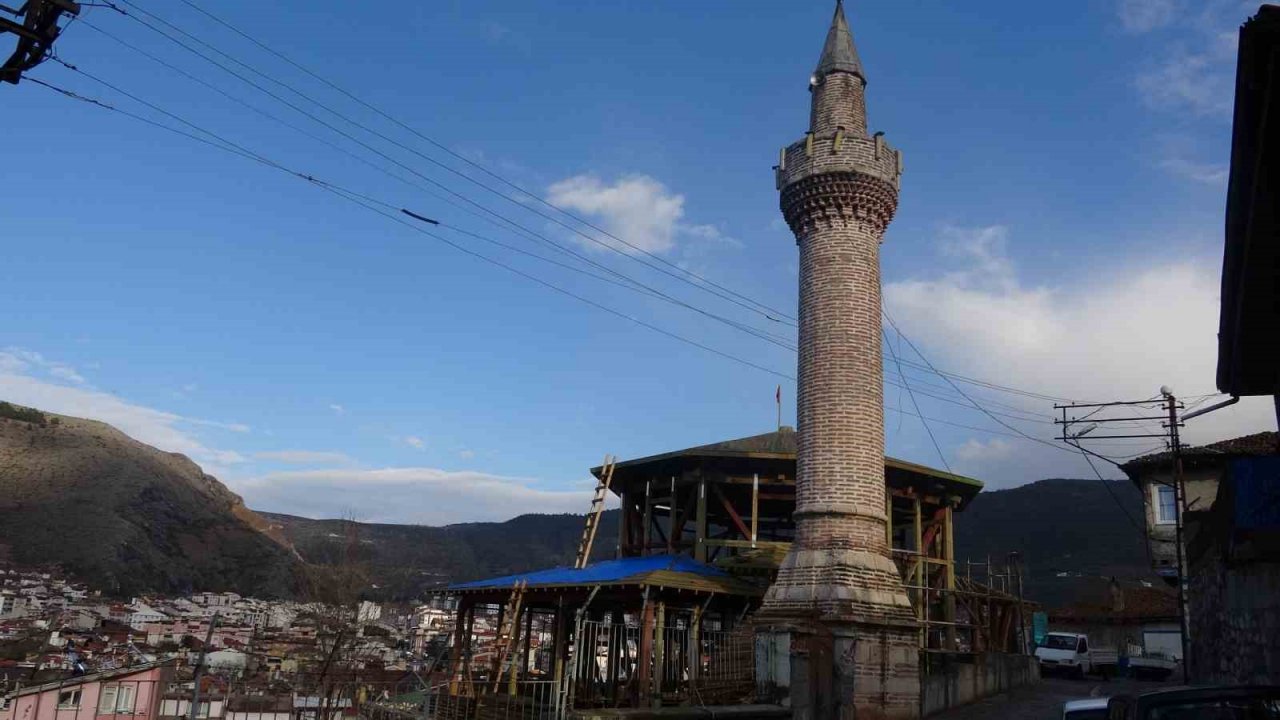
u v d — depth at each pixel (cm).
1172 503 4431
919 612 3772
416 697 3594
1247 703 1040
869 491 3025
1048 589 12275
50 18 1467
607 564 3656
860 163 3234
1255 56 1192
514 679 3297
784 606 2922
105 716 3684
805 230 3316
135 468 18538
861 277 3216
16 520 15112
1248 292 1648
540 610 4034
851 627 2777
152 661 4184
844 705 2723
